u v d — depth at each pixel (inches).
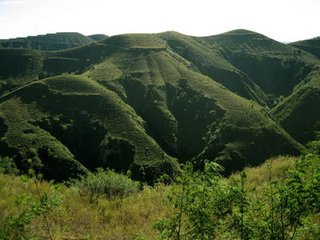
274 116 6063.0
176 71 7057.1
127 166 4397.1
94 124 5128.0
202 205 214.2
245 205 210.1
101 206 416.5
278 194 205.2
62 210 357.1
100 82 6520.7
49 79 6013.8
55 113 5359.3
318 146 237.5
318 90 5949.8
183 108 5999.0
